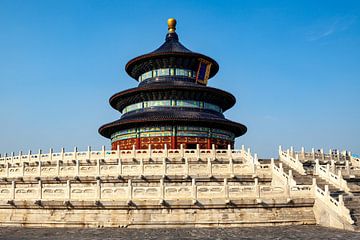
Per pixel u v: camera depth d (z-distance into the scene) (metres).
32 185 47.88
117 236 30.09
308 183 42.94
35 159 58.50
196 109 78.19
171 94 77.31
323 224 34.94
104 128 78.56
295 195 36.75
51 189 37.34
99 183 36.75
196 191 36.00
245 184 45.16
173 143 72.00
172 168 45.62
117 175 45.56
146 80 86.25
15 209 37.38
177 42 91.06
